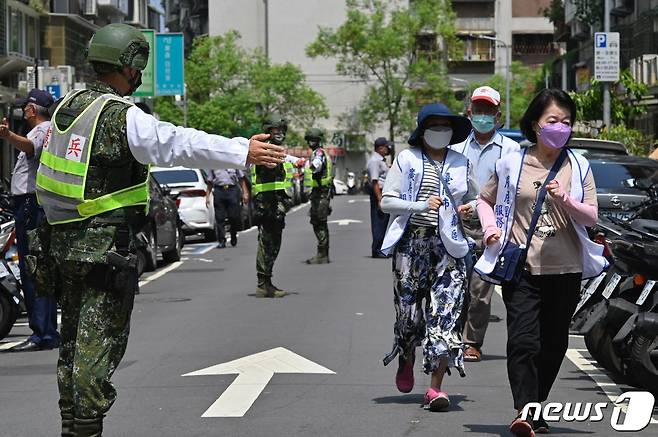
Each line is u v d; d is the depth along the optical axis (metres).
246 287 23.75
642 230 12.23
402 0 119.69
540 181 10.11
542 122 10.04
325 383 12.99
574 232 10.12
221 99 98.06
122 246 8.20
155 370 13.93
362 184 115.25
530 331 9.99
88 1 76.94
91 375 8.09
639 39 58.09
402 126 111.19
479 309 14.32
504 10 134.62
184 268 28.77
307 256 31.59
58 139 8.24
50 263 8.44
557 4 96.19
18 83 62.00
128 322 8.36
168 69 57.62
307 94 106.00
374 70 111.06
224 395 12.34
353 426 10.82
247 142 8.04
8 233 16.98
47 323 15.85
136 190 8.29
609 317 12.18
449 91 112.19
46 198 8.26
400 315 11.44
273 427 10.82
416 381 13.13
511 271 10.02
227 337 16.58
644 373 11.77
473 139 14.27
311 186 28.92
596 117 45.84
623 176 20.08
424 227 11.26
